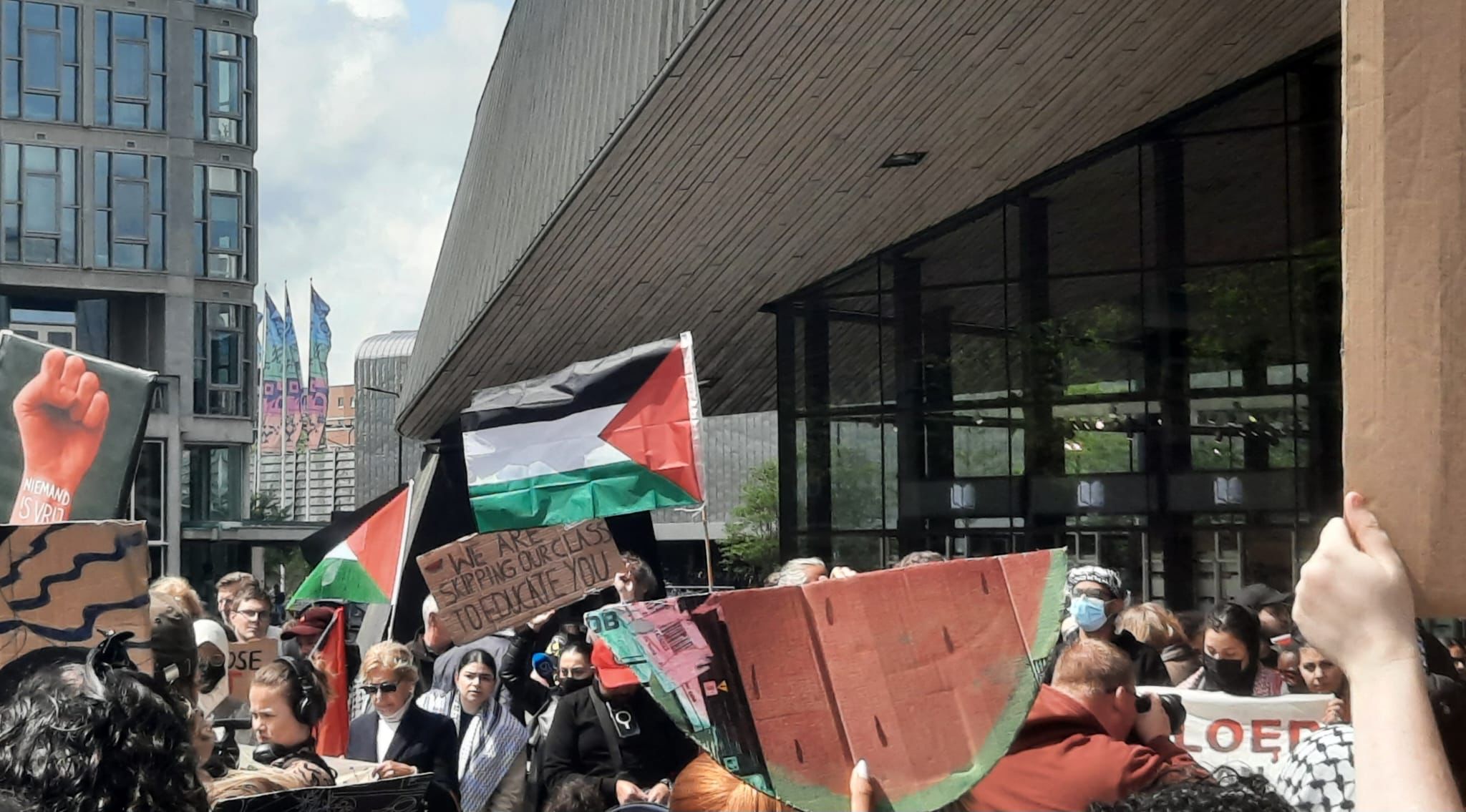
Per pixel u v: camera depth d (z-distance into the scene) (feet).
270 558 221.05
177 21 220.43
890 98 51.16
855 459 73.31
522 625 29.68
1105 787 12.67
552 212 57.26
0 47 211.00
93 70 215.72
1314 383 61.57
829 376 74.13
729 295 72.43
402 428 114.01
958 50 48.24
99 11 216.13
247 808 15.29
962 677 9.98
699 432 26.99
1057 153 64.13
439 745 24.61
